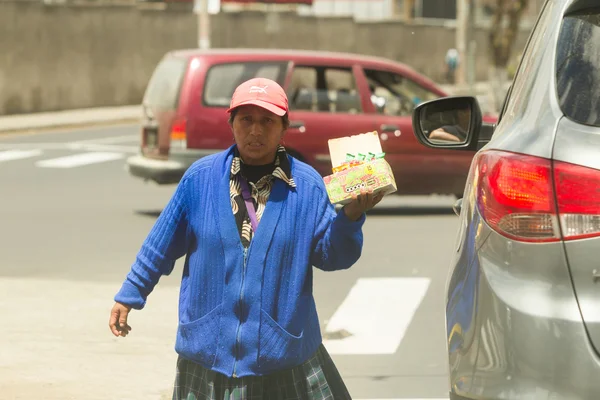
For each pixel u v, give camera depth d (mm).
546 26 6629
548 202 5891
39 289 16047
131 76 66062
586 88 6035
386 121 23953
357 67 24125
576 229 5809
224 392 7012
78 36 61719
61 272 17500
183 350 7117
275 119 7004
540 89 6262
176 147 23531
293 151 23578
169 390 11086
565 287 5809
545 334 5762
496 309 5934
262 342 6938
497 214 6078
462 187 24234
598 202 5773
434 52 94812
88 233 21672
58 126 52188
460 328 6242
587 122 5938
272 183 7039
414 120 8625
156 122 23969
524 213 5941
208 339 6988
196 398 7102
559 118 6023
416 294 15945
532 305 5820
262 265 6934
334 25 83562
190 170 7172
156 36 67750
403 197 28797
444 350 12789
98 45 63312
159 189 29328
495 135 6758
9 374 11570
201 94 23453
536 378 5766
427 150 24031
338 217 6891
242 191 7043
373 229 22547
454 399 6266
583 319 5723
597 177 5793
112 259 18719
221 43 74312
